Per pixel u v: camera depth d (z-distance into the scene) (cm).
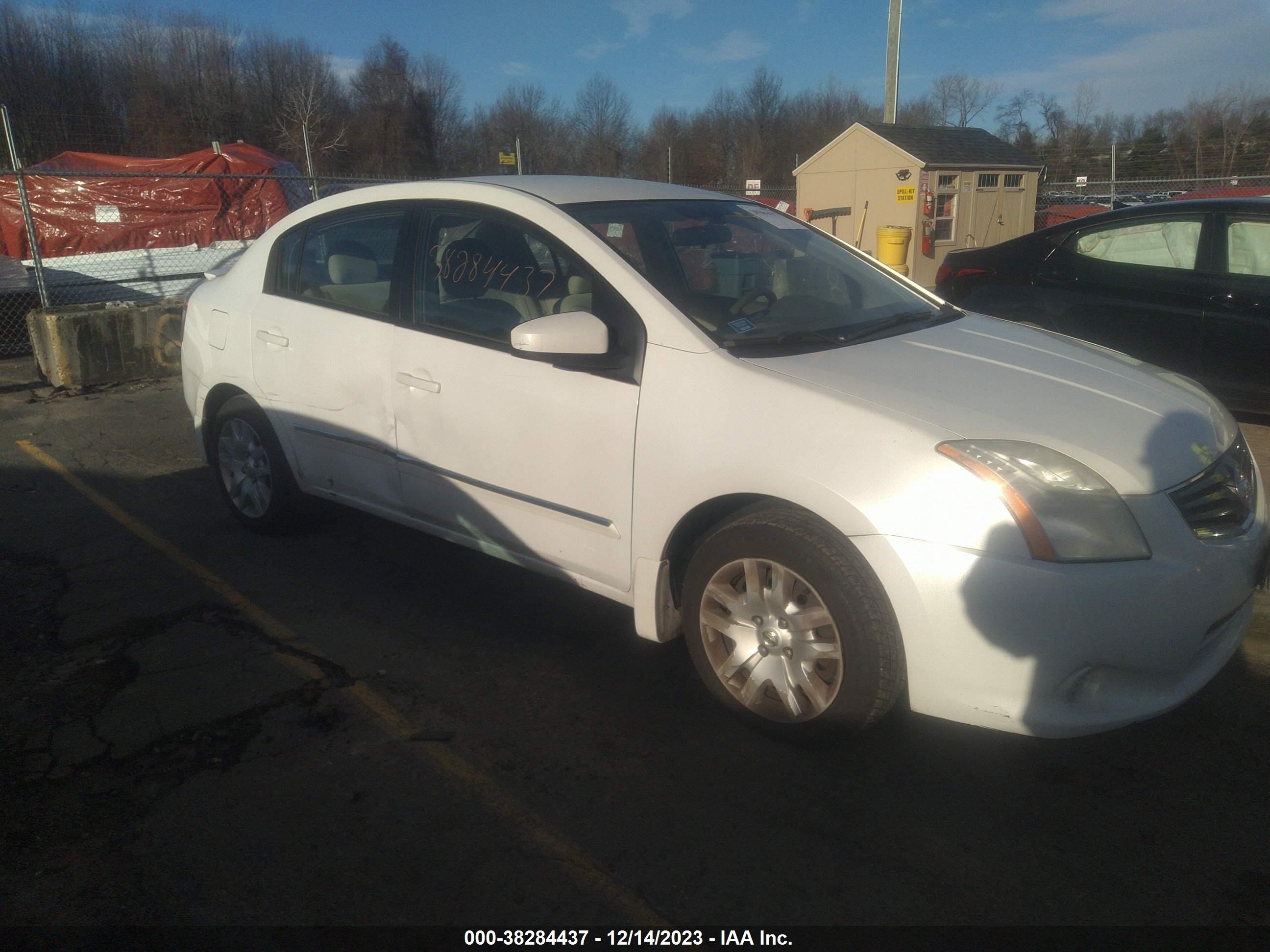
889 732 305
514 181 380
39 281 870
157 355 860
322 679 339
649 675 342
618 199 369
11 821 265
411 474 379
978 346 331
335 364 398
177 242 1348
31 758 294
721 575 295
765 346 306
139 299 1170
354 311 397
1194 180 1299
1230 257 582
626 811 268
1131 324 619
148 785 281
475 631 376
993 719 255
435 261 371
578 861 249
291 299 425
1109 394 296
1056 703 252
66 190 1284
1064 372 311
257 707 322
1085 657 248
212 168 1359
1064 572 244
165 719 315
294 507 455
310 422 416
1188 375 601
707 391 291
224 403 475
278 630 376
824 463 266
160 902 236
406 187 393
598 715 316
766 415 279
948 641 253
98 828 262
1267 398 575
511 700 326
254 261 452
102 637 372
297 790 279
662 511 300
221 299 461
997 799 272
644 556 308
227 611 393
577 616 389
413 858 251
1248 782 278
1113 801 271
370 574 429
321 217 422
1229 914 230
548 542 338
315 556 449
